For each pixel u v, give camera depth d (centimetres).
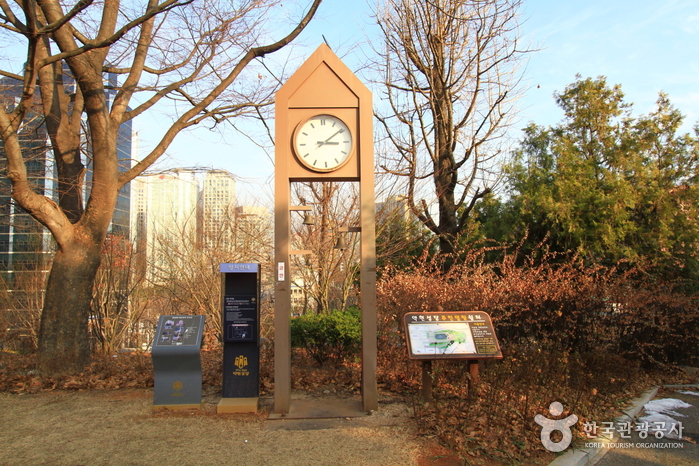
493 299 779
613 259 1223
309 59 630
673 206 1336
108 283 1165
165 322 617
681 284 1199
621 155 1441
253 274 628
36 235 1414
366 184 611
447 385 705
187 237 1486
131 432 528
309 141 618
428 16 1319
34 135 1098
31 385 734
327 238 1205
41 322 804
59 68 920
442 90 1353
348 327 851
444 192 1405
